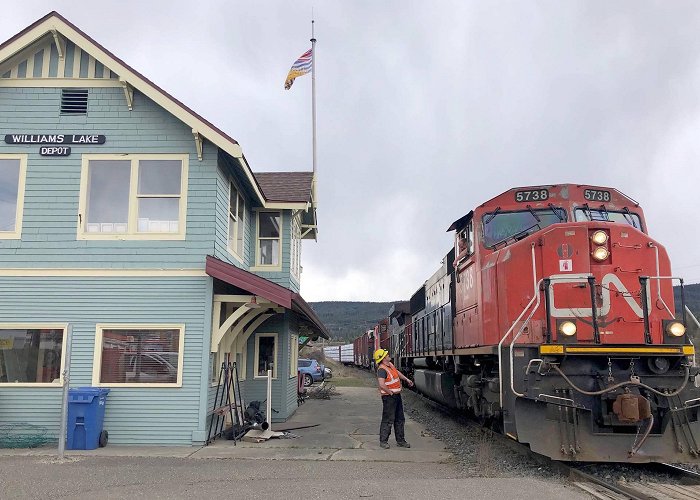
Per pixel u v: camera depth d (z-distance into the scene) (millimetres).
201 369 11812
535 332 9531
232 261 14031
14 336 11969
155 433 11609
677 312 9602
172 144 12430
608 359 8797
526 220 11375
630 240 9688
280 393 16156
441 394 15930
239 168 13414
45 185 12320
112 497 7438
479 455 10234
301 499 7352
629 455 8398
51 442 11508
